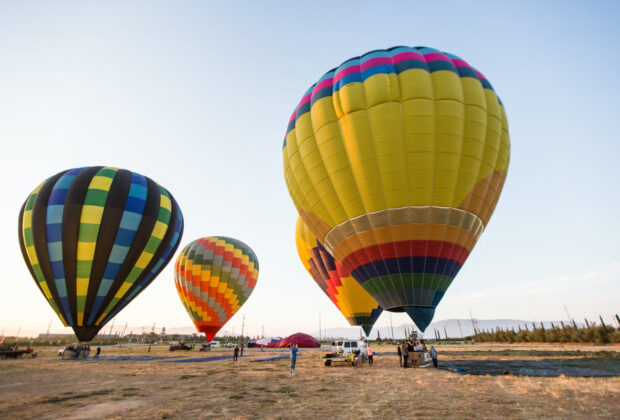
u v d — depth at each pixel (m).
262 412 8.08
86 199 25.33
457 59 19.17
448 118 16.95
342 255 19.42
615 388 10.38
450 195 16.86
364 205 17.67
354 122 17.67
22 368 18.25
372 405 8.60
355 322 29.42
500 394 9.76
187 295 39.97
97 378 14.23
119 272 25.25
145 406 8.77
